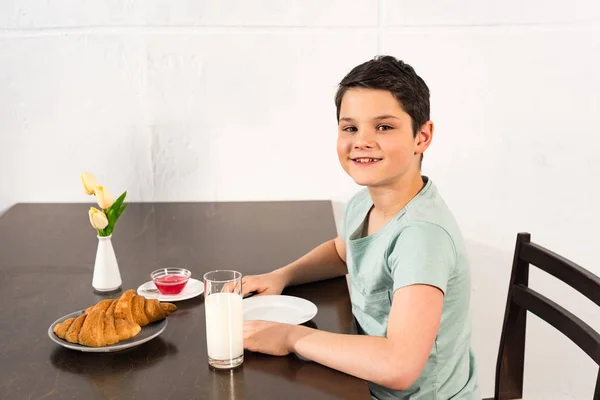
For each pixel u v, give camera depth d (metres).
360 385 1.02
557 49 2.00
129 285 1.43
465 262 1.18
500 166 2.07
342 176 2.09
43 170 2.09
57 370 1.06
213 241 1.71
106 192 1.37
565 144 2.05
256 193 2.10
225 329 1.06
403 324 1.05
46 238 1.75
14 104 2.05
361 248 1.24
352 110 1.16
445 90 2.03
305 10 1.99
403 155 1.15
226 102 2.04
